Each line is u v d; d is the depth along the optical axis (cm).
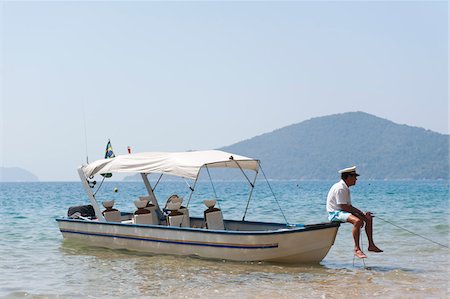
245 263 1189
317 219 2377
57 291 962
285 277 1058
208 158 1305
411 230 1812
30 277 1090
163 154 1394
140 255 1334
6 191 7469
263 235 1154
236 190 7994
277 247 1152
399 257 1287
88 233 1478
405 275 1073
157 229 1311
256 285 988
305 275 1077
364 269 1139
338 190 1165
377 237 1642
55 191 7444
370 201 4000
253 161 1342
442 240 1564
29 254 1385
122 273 1116
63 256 1348
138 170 1354
